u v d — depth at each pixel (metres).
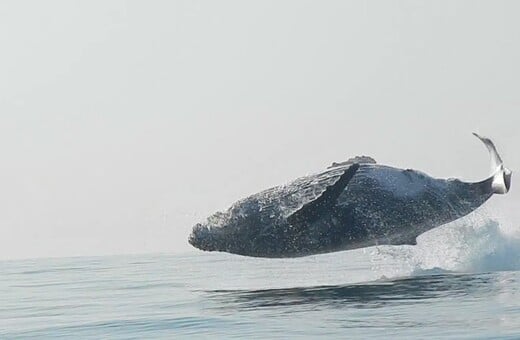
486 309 59.31
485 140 82.62
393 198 83.06
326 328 55.44
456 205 84.88
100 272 129.38
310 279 94.00
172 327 60.25
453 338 49.19
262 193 82.62
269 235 81.75
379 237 84.56
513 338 48.38
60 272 135.50
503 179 80.81
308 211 77.88
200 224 83.69
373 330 53.59
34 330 63.19
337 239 83.56
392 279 85.06
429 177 85.00
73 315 71.19
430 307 62.09
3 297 91.94
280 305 68.75
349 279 90.25
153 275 115.25
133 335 57.81
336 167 82.88
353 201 82.75
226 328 58.06
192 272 118.38
